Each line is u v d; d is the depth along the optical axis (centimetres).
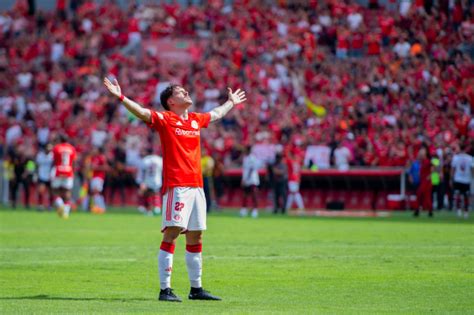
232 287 2045
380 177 6353
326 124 6806
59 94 8494
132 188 7369
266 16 8375
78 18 9281
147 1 9319
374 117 6669
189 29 8781
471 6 7431
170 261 1834
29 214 5781
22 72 8869
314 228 4262
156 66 8362
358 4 8212
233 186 7075
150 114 1830
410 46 7344
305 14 8138
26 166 6675
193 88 7912
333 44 7919
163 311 1653
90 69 8562
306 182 6731
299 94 7444
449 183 6103
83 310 1667
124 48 8950
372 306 1739
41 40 9225
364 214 5872
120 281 2153
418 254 2841
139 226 4431
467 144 5462
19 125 7975
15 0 9981
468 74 6831
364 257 2742
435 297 1872
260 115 7275
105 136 7500
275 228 4266
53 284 2094
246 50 8044
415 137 6291
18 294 1920
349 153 6494
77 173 7256
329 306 1741
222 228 4278
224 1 8994
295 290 1994
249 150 5691
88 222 4812
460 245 3200
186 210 1816
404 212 6159
